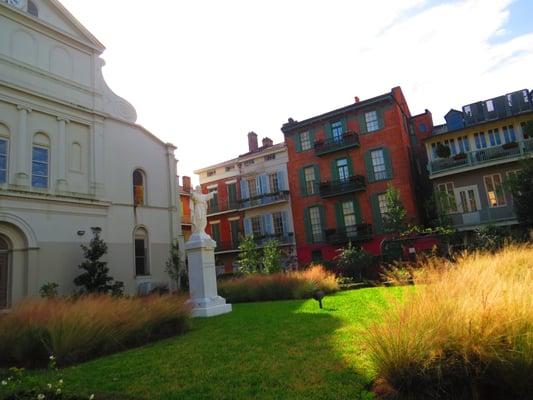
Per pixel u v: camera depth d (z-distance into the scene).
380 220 28.17
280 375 4.44
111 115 20.42
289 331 7.12
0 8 16.31
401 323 3.94
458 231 22.14
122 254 19.50
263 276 17.58
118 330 7.43
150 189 22.05
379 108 29.27
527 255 7.35
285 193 33.31
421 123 31.52
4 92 15.88
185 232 36.16
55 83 17.98
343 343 5.55
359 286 18.03
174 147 24.00
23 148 16.17
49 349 6.52
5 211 15.05
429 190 29.70
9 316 7.66
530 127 19.28
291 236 32.50
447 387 3.54
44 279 15.89
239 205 35.88
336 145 30.30
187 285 21.14
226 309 12.25
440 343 3.56
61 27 18.89
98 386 4.75
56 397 4.32
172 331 8.45
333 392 3.72
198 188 13.12
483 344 3.40
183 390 4.27
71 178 18.03
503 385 3.38
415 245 22.06
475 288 4.47
